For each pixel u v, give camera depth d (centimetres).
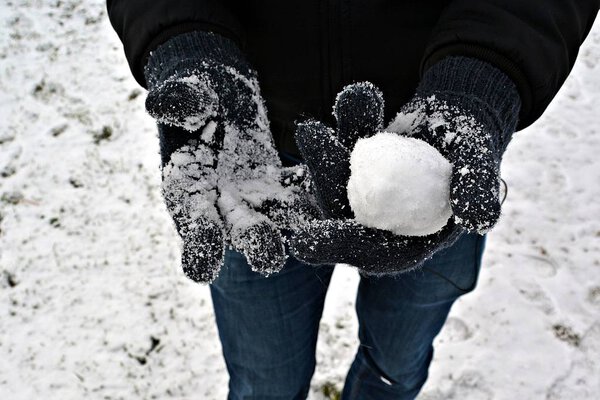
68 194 143
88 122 159
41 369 114
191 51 56
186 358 116
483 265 125
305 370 82
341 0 58
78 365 115
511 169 144
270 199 58
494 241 129
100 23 189
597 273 124
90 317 121
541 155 147
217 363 115
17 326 120
